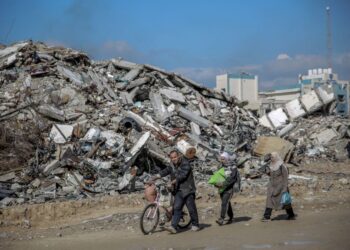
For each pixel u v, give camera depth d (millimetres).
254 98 78312
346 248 7297
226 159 9961
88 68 24031
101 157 16656
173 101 24484
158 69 26516
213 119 25000
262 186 15922
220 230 9375
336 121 30375
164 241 8477
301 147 26359
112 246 8266
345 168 22625
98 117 19609
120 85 23922
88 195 14023
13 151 16094
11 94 19938
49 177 15133
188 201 9281
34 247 8508
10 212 11445
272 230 9141
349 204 12727
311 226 9406
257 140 23938
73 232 9992
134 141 17703
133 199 13383
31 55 22641
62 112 19125
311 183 16312
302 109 33094
